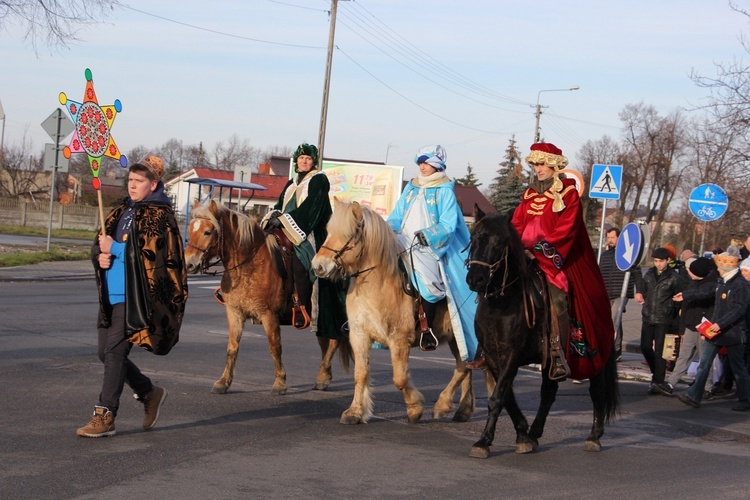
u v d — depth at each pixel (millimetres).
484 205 60188
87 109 6543
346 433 7293
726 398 11469
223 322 15281
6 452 5879
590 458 7000
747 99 18141
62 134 24078
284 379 9039
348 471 5953
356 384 7770
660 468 6754
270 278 8742
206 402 8250
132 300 6223
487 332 6660
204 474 5613
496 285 6422
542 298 6680
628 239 12422
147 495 5070
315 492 5359
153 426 6941
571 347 6895
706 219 14031
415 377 11195
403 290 7707
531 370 12859
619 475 6406
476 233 6469
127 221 6398
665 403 10688
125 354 6445
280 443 6703
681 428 8891
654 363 11438
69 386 8383
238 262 8602
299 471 5863
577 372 6996
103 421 6402
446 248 8211
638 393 11414
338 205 7629
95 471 5523
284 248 9000
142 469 5633
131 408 7656
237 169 35875
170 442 6457
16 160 77625
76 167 82938
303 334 14734
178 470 5672
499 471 6281
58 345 10922
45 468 5531
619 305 13320
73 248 32656
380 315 7582
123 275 6324
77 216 50156
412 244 8008
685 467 6844
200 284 23125
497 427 8172
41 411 7238
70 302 15906
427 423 8117
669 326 11328
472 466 6387
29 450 5965
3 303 15102
